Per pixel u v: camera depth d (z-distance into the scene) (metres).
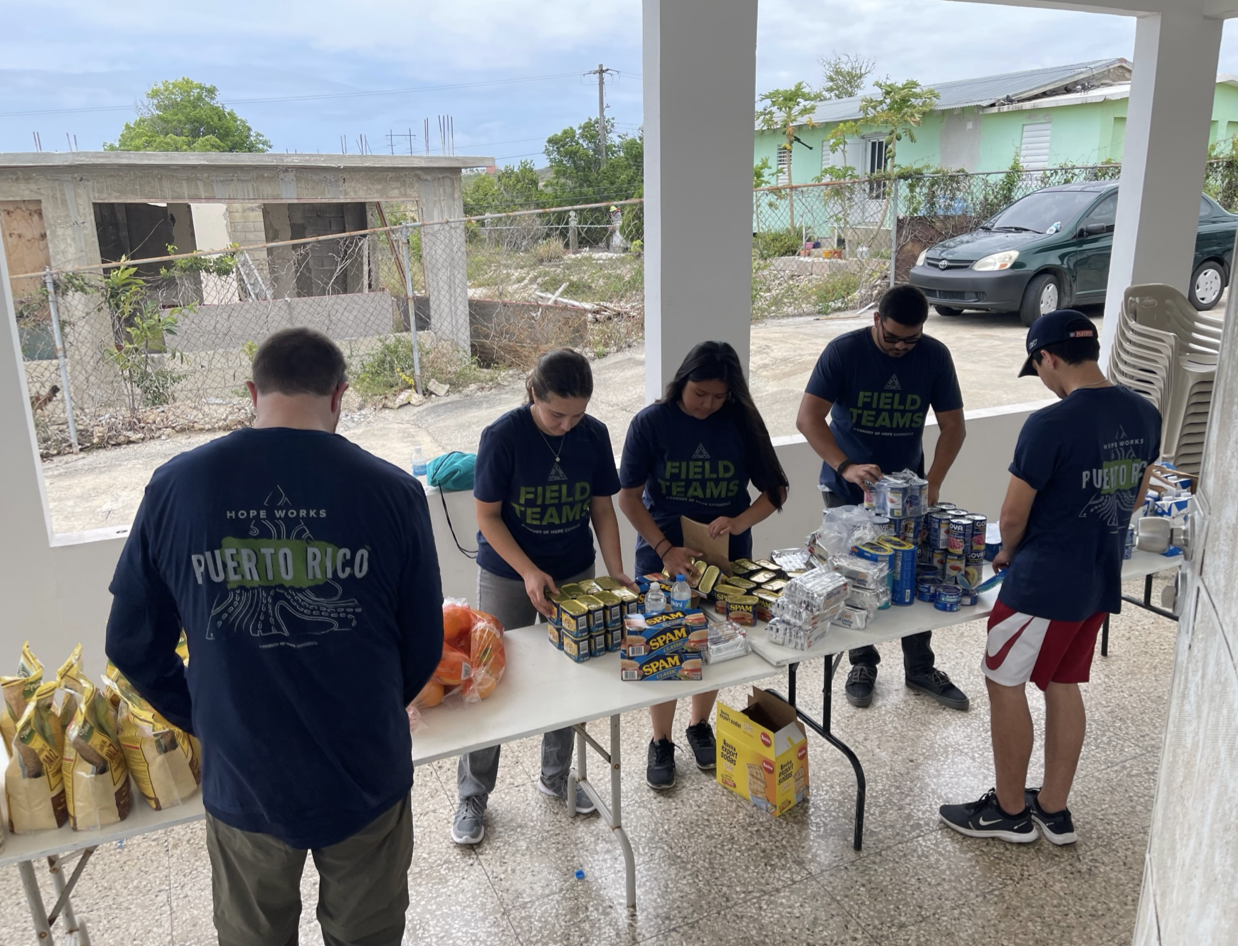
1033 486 2.15
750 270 3.55
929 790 2.71
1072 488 2.13
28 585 2.85
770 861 2.41
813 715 3.16
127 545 1.42
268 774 1.38
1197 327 4.25
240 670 1.36
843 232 10.52
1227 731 0.49
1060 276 8.50
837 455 2.92
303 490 1.36
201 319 8.48
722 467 2.54
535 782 2.78
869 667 3.22
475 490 2.31
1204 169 4.45
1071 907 2.24
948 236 10.23
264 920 1.52
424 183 9.49
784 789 2.57
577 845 2.48
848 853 2.44
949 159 15.42
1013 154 14.80
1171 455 4.02
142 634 1.46
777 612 2.23
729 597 2.32
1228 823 0.47
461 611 2.05
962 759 2.87
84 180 8.21
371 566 1.41
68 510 5.77
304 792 1.39
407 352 8.46
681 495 2.57
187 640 1.40
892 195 9.59
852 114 14.92
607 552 2.42
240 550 1.34
